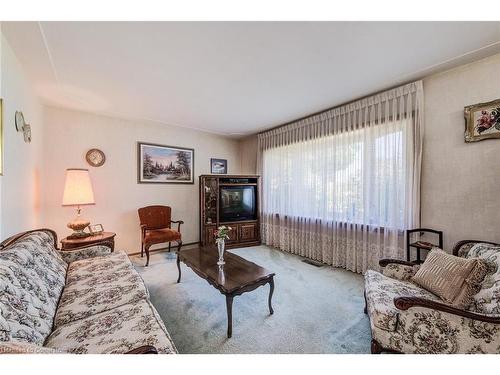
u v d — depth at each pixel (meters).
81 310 1.42
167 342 1.13
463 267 1.50
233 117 3.85
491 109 2.06
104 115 3.71
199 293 2.47
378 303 1.50
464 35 1.77
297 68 2.27
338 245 3.33
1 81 1.73
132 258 3.75
